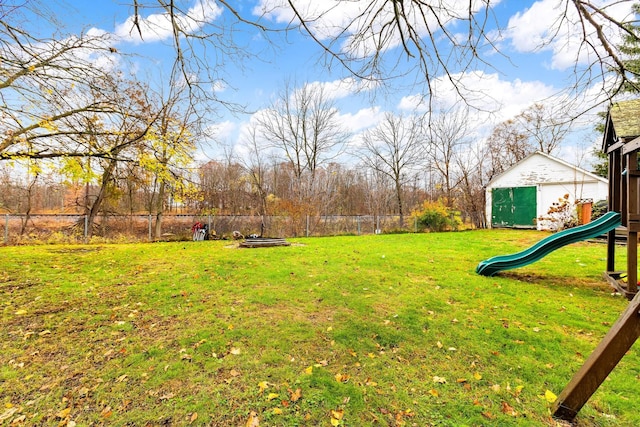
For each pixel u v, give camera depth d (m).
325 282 5.58
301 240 12.48
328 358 3.00
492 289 5.20
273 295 4.83
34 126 5.66
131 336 3.44
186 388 2.53
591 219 13.13
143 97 7.37
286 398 2.41
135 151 6.93
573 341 3.32
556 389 2.52
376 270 6.54
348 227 16.12
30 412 2.24
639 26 2.54
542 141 20.83
